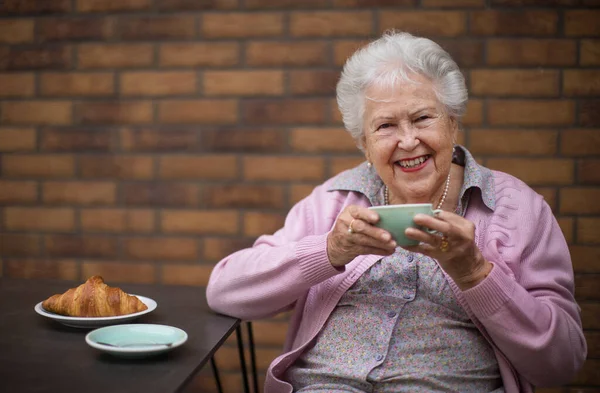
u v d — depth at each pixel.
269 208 2.02
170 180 2.06
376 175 1.29
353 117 1.20
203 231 2.05
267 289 1.18
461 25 1.92
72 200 2.10
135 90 2.05
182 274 2.07
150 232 2.08
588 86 1.90
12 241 2.13
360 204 1.29
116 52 2.05
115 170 2.08
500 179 1.25
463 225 0.97
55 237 2.12
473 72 1.92
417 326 1.13
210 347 1.04
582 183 1.91
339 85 1.23
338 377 1.12
